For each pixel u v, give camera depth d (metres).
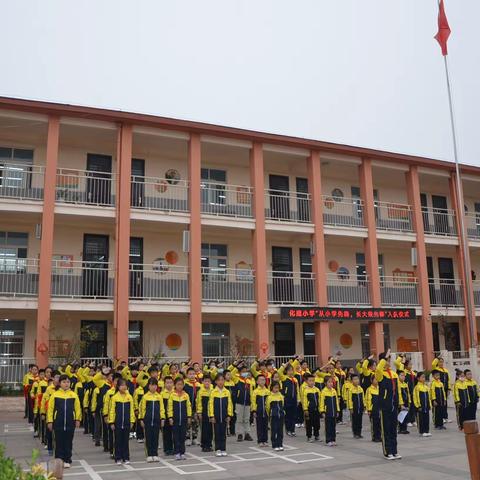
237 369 14.39
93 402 13.44
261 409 12.82
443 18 25.89
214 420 11.66
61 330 21.02
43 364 18.28
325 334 22.77
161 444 13.29
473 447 4.59
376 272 24.39
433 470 9.87
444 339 27.12
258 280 22.09
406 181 26.67
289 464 10.59
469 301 24.17
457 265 28.95
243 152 23.78
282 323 24.84
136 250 22.67
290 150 23.83
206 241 24.09
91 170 22.25
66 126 20.50
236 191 23.12
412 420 15.13
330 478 9.34
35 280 19.55
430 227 27.97
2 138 21.34
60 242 21.48
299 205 25.55
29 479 4.18
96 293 21.06
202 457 11.43
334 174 26.83
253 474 9.72
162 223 21.59
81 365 18.56
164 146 22.75
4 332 20.30
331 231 23.98
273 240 25.22
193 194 21.62
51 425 10.49
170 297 21.14
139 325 22.33
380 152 25.28
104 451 12.34
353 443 13.05
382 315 23.97
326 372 15.55
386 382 11.31
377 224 26.22
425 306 25.25
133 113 20.69
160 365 19.41
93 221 21.14
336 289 24.08
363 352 26.23
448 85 25.48
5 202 19.00
